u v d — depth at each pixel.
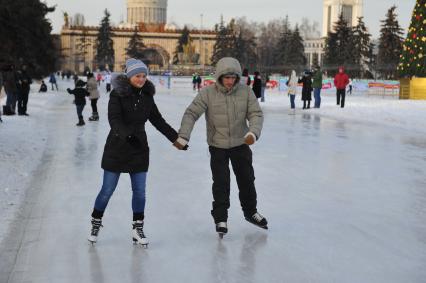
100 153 11.45
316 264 4.87
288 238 5.65
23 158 10.43
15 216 6.38
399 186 8.32
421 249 5.30
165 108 25.59
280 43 99.31
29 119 18.42
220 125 5.72
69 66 132.38
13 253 5.11
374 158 10.98
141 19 154.38
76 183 8.34
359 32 79.38
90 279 4.51
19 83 19.45
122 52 136.25
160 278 4.54
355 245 5.42
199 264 4.88
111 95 5.11
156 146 12.69
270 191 7.89
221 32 108.69
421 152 11.84
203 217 6.48
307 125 17.77
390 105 23.56
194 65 94.62
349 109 22.83
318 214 6.62
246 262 4.93
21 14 32.09
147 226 6.09
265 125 17.72
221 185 5.72
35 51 43.53
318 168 9.81
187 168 9.77
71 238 5.61
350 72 66.25
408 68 28.45
